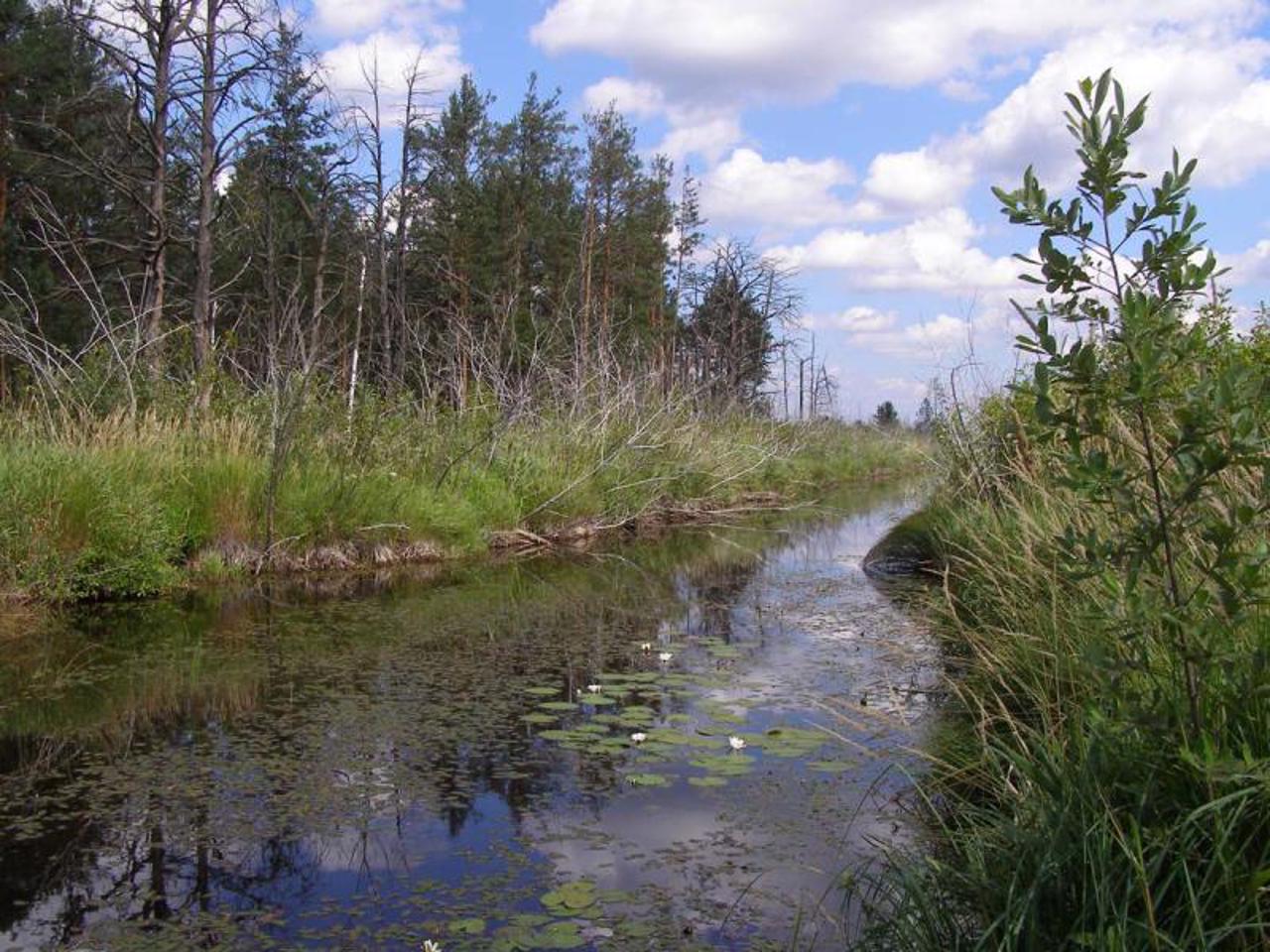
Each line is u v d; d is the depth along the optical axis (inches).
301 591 343.6
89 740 191.3
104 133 730.8
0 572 289.7
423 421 478.9
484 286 1107.9
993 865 115.1
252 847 145.5
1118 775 109.3
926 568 375.6
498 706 214.8
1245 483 136.5
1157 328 94.9
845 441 1070.4
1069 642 171.8
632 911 126.6
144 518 318.0
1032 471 235.1
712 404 786.2
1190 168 93.0
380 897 130.4
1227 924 88.5
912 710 208.4
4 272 768.3
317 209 840.3
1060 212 97.7
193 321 498.9
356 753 185.2
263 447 393.1
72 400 373.7
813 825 152.9
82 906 128.0
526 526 491.5
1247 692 102.0
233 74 533.6
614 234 1317.7
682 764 179.8
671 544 497.4
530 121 1275.8
